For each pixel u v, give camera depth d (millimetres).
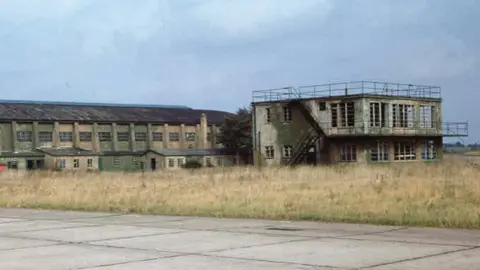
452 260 9844
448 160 63188
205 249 11695
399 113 58750
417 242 11930
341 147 57062
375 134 55469
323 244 11992
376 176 36188
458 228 14008
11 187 35500
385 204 19797
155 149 85875
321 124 57500
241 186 31000
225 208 20125
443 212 16703
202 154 85125
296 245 11945
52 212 21750
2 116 81562
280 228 15016
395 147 58281
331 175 39344
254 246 11930
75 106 95812
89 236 14234
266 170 46469
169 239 13352
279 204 20672
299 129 59250
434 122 62625
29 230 15766
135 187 32625
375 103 56125
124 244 12727
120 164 86688
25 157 80188
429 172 39812
